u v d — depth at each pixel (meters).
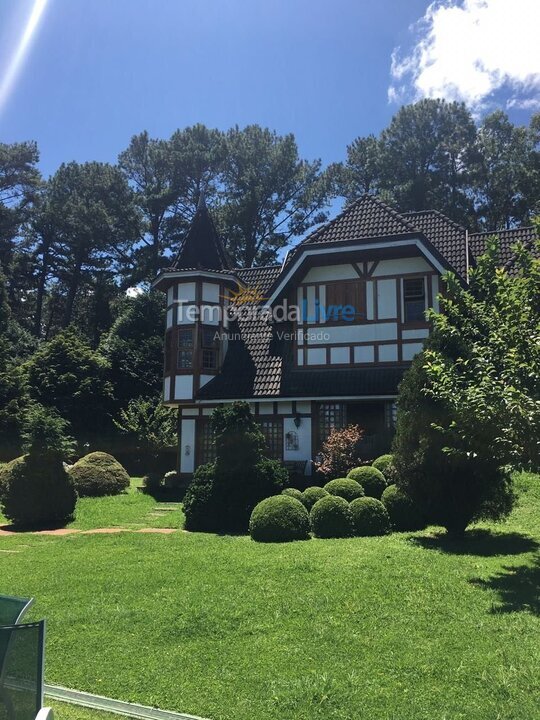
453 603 6.96
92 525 15.02
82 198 54.31
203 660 5.55
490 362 8.68
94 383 33.25
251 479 13.77
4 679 3.56
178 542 11.73
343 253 19.47
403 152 50.03
